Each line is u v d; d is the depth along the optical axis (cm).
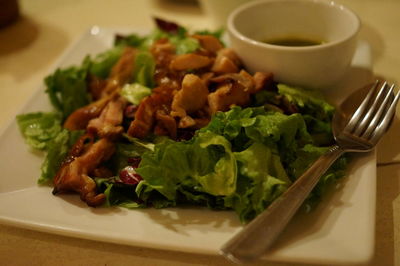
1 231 33
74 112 41
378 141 34
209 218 31
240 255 27
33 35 58
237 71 41
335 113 37
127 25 59
